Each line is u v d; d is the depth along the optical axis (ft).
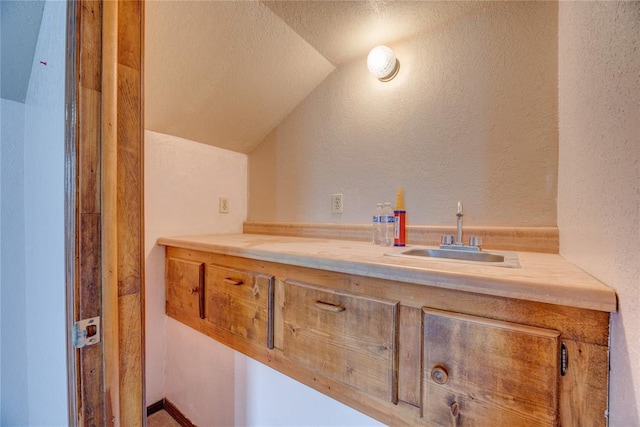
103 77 1.89
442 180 4.04
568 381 1.58
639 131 1.20
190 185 5.38
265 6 3.86
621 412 1.35
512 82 3.57
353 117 4.89
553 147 3.32
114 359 1.96
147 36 3.79
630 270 1.28
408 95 4.35
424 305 2.08
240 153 6.26
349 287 2.49
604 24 1.62
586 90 2.05
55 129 2.18
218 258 3.83
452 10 3.82
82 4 1.81
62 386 2.00
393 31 4.23
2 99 3.60
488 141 3.72
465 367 1.88
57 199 2.10
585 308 1.52
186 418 4.60
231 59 4.49
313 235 5.22
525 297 1.65
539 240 3.32
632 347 1.26
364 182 4.75
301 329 2.79
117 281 2.00
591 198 1.89
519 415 1.69
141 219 2.17
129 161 2.08
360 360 2.37
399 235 3.85
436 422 1.98
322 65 4.99
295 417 3.13
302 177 5.51
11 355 3.71
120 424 2.02
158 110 4.65
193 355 4.45
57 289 2.11
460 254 3.44
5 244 3.66
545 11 3.38
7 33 3.17
